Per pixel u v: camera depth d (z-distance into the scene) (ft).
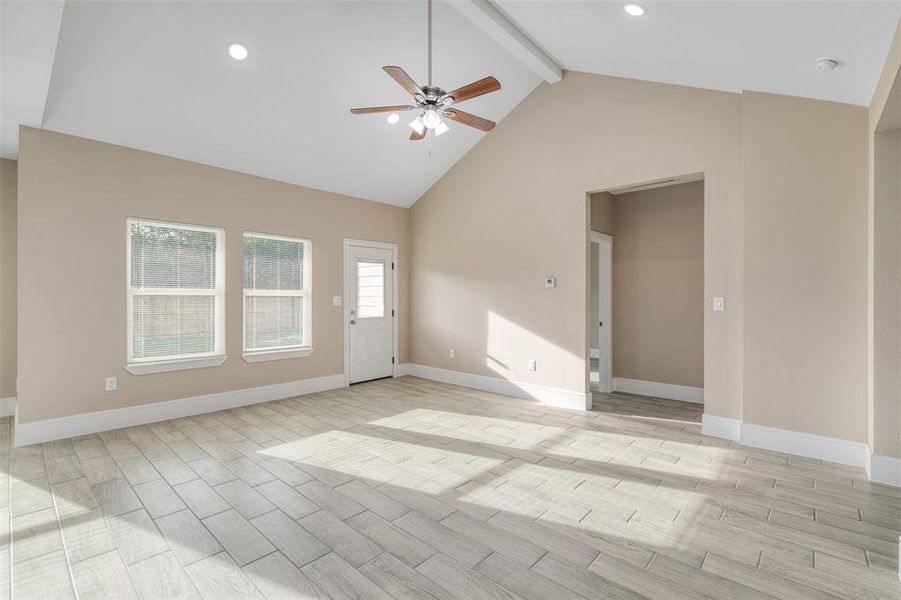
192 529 7.64
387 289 20.71
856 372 10.28
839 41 7.77
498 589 6.15
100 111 11.94
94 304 12.71
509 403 16.17
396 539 7.36
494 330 17.93
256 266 16.43
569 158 15.57
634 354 17.90
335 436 12.48
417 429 13.14
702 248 16.29
